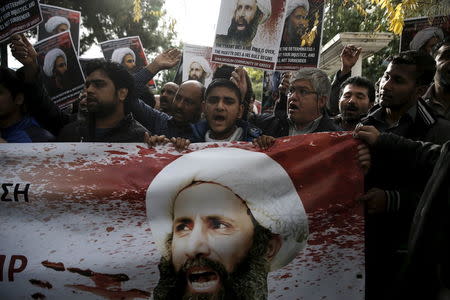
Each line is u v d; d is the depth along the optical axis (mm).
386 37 6438
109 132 3564
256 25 3893
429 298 2611
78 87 4730
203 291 3084
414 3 4770
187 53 5523
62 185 3238
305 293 3082
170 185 3199
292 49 4062
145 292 3119
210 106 3516
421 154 3074
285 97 3967
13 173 3254
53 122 3801
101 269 3148
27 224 3207
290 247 3119
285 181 3168
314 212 3141
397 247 3268
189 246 3123
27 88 3688
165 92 4695
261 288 3074
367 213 3254
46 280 3156
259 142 3229
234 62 3914
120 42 6113
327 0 7035
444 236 2525
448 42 3957
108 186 3217
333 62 7168
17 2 3750
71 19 5633
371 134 3162
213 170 3184
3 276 3168
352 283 3084
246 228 3131
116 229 3178
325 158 3186
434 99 4031
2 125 3689
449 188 2543
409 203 3119
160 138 3270
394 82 3383
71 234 3186
